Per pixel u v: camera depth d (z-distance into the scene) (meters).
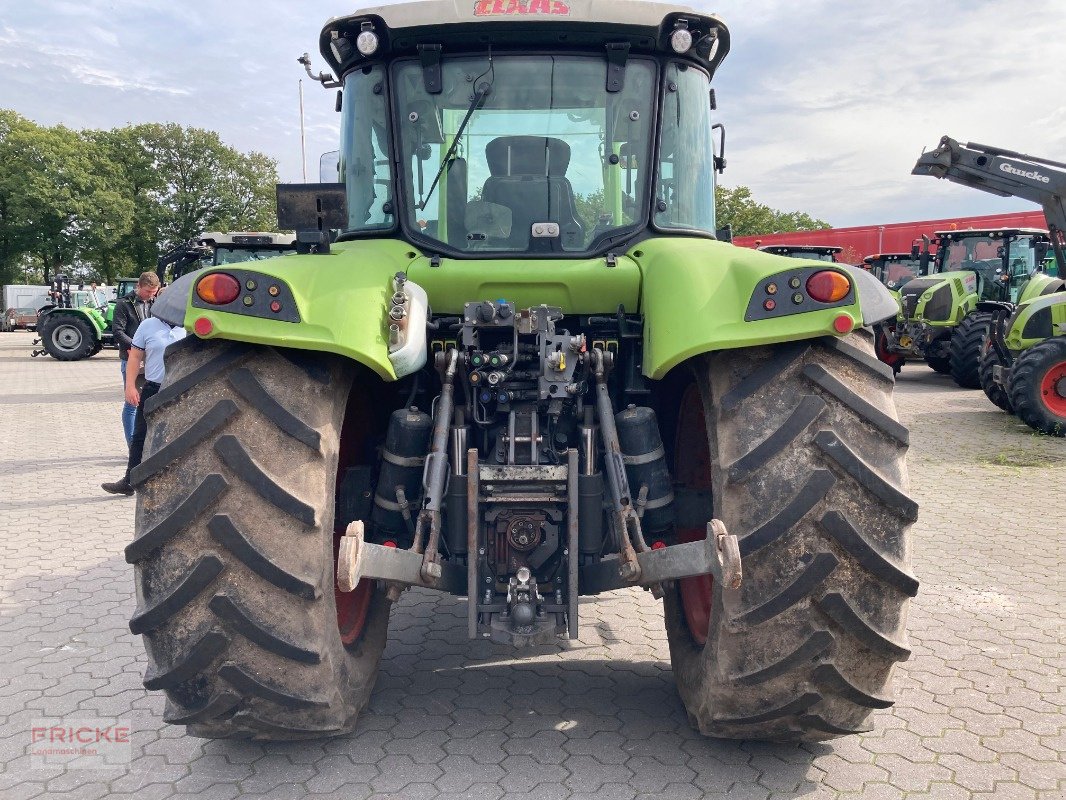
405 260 3.10
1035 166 10.68
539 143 3.25
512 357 2.98
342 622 2.99
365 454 3.23
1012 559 5.30
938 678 3.56
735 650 2.43
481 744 2.96
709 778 2.74
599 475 2.84
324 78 3.72
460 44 3.24
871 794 2.67
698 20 3.22
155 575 2.33
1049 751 2.96
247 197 69.75
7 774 2.79
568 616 2.75
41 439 10.42
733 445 2.40
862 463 2.33
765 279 2.43
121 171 63.91
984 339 11.59
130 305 8.98
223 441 2.32
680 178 3.37
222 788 2.68
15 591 4.75
